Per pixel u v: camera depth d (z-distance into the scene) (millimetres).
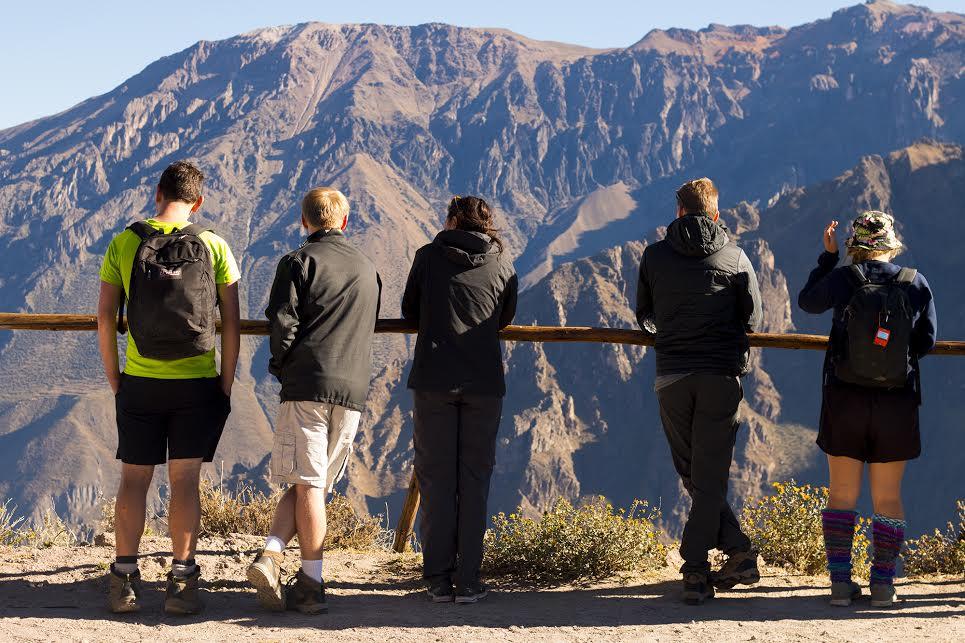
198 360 5230
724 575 6059
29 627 4746
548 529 6738
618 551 6695
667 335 6000
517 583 6543
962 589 6363
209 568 6441
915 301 5703
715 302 5883
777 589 6316
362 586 6301
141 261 4977
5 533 7512
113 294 5266
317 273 5410
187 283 4965
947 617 5383
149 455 5227
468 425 5898
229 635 4723
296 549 7395
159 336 4949
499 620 5266
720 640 4762
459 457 5949
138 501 5227
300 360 5355
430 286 5926
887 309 5508
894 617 5387
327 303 5398
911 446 5672
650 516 7125
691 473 6008
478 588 5832
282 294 5363
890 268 5754
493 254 5945
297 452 5355
